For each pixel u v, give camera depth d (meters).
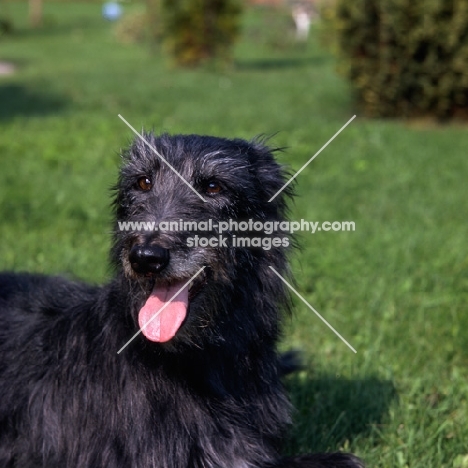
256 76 7.05
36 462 1.37
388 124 4.44
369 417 1.52
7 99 5.29
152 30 9.52
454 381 1.63
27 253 2.11
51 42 11.12
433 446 1.45
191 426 1.31
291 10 12.72
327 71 7.42
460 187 3.05
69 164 3.22
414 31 4.48
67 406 1.34
